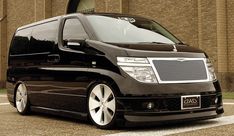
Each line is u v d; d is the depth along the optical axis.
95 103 6.18
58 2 24.22
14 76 8.48
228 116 7.25
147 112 5.62
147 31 6.97
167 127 6.08
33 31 8.16
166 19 18.31
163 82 5.77
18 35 8.73
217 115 6.32
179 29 17.78
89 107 6.25
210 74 6.32
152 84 5.70
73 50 6.70
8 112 8.79
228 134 5.44
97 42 6.29
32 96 7.86
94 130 5.96
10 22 27.23
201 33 16.59
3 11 27.38
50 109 7.32
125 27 6.86
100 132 5.77
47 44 7.48
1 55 27.00
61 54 6.97
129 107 5.66
